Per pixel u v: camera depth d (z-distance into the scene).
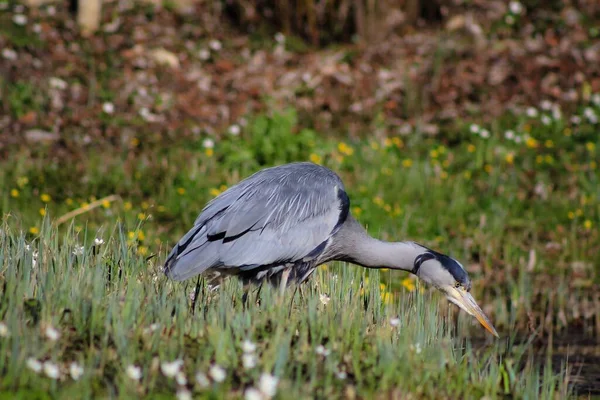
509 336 11.14
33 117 17.00
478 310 9.41
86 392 5.95
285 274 9.00
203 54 20.67
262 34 22.58
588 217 14.89
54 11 21.34
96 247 8.80
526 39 21.77
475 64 20.52
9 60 18.73
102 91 18.33
